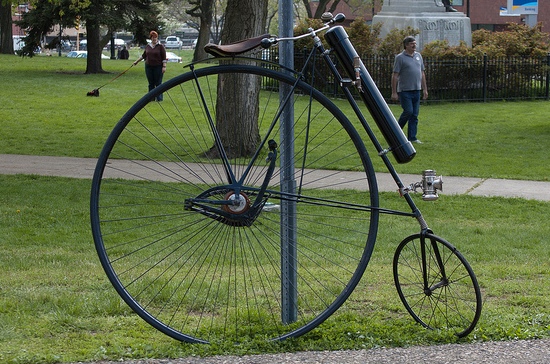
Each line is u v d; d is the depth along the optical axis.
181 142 17.48
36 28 37.62
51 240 8.78
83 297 6.24
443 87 26.92
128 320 5.72
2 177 12.97
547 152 16.44
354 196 11.45
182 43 117.50
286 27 5.16
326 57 5.09
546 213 10.66
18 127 20.02
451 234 9.21
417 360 4.68
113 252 8.13
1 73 35.81
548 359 4.70
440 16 29.25
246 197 5.05
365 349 4.92
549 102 27.14
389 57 25.97
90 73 36.88
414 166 14.50
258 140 14.23
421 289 6.13
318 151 16.16
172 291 6.44
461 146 17.31
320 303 6.20
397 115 22.39
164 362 4.67
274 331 5.18
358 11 65.94
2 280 6.88
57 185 12.24
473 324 5.08
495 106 25.80
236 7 14.48
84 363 4.69
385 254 8.09
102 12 35.53
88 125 20.48
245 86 13.91
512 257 8.06
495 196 11.70
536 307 6.12
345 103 23.72
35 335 5.32
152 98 4.87
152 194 11.48
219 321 5.71
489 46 28.17
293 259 5.38
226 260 7.67
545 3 74.00
